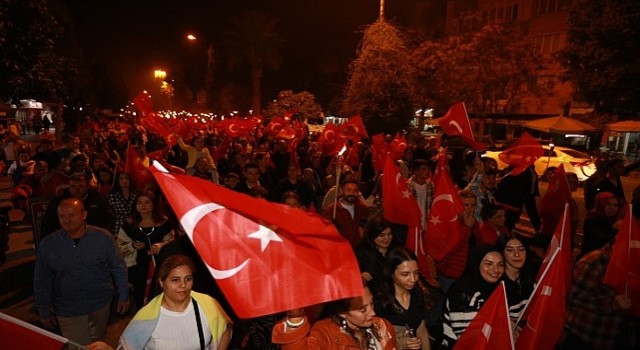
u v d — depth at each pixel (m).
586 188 9.12
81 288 4.32
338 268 2.68
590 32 18.92
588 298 4.71
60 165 9.16
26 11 9.66
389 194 5.87
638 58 17.98
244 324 4.46
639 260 4.57
